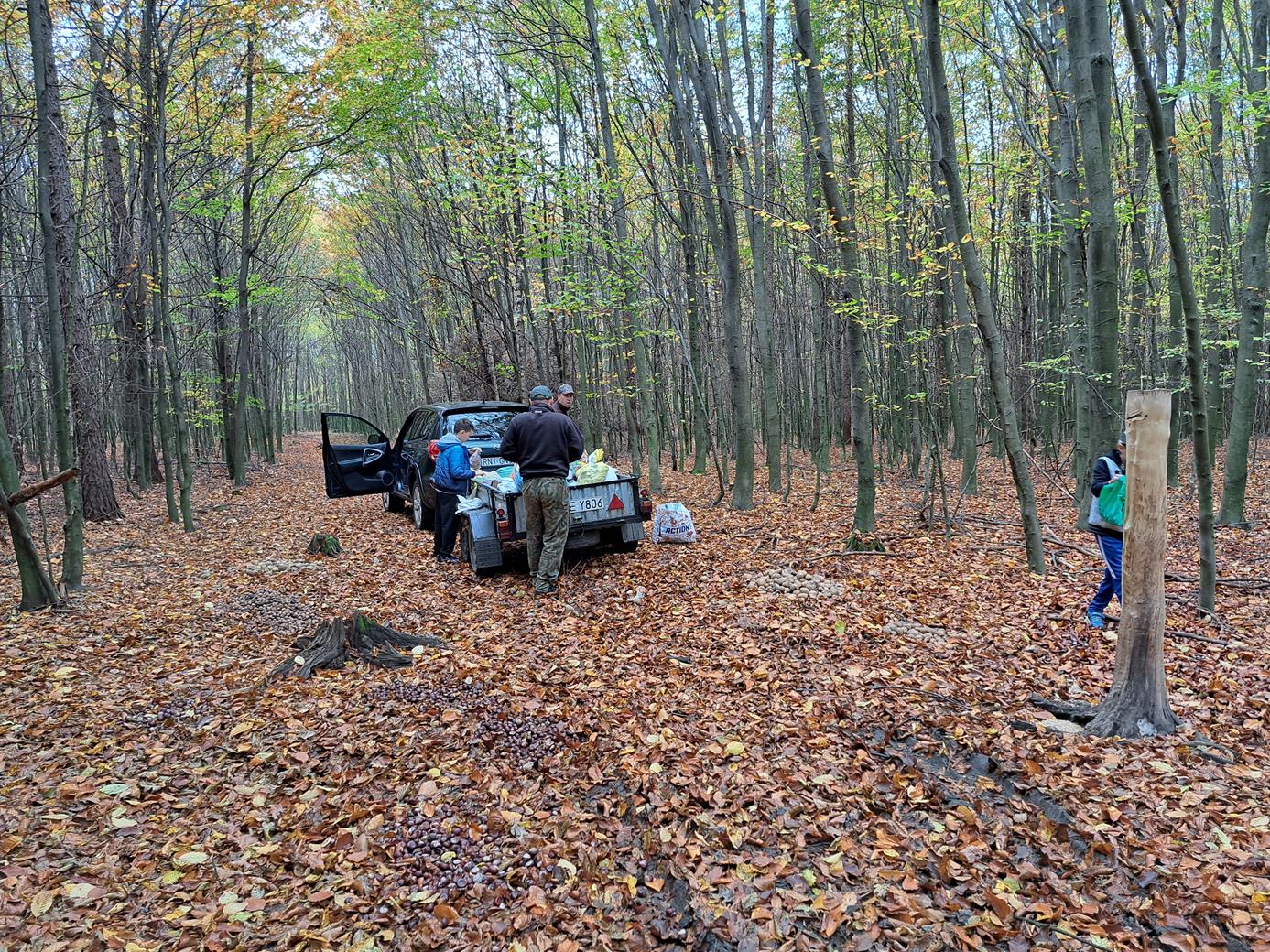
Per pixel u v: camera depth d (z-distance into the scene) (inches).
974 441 476.4
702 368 660.7
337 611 246.8
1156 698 145.1
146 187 416.5
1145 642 144.3
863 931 99.8
